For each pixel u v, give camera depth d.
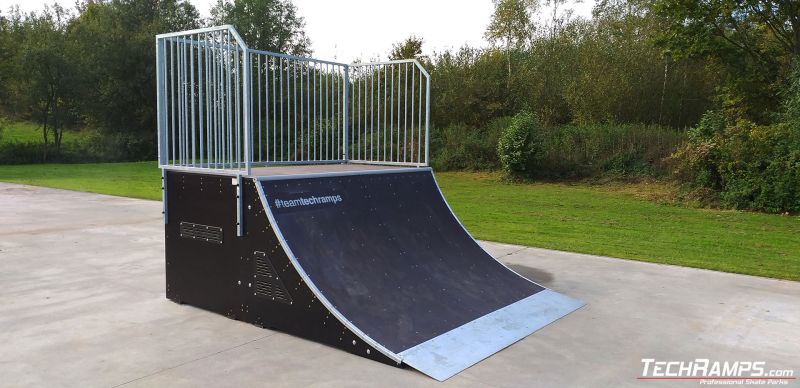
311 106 10.38
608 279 5.52
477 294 4.35
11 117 26.98
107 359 3.32
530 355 3.47
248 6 32.50
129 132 28.64
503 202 12.40
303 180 4.25
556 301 4.58
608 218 10.28
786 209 11.48
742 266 6.23
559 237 8.05
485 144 19.16
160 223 8.64
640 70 17.52
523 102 20.39
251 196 3.94
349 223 4.36
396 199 4.99
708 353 3.57
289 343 3.62
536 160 16.75
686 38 15.16
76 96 26.02
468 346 3.52
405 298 3.95
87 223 8.60
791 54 14.31
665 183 14.76
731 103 15.20
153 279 5.29
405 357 3.24
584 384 3.05
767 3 14.22
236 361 3.30
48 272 5.50
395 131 12.87
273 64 5.42
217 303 4.25
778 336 3.91
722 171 12.54
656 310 4.49
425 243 4.79
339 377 3.08
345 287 3.80
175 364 3.25
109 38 27.91
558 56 20.30
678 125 18.02
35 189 13.76
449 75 21.47
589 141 16.88
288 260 3.74
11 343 3.57
